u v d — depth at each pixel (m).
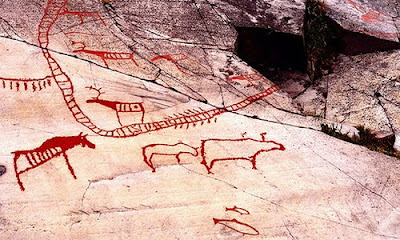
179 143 2.94
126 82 3.35
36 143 2.75
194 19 4.17
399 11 5.31
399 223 2.60
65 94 3.14
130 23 3.95
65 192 2.50
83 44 3.59
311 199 2.68
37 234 2.29
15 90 3.09
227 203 2.58
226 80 3.60
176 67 3.61
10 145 2.71
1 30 3.54
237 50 4.25
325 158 2.98
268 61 4.54
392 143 3.44
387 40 4.79
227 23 4.23
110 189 2.56
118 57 3.56
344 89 4.43
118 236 2.33
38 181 2.54
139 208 2.48
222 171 2.78
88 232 2.33
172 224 2.42
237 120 3.22
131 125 3.02
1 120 2.87
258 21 4.34
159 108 3.21
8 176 2.54
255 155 2.93
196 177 2.71
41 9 3.85
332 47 4.94
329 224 2.54
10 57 3.33
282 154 2.96
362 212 2.64
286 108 3.43
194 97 3.37
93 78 3.32
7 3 3.82
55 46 3.51
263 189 2.69
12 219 2.33
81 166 2.66
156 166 2.74
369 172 2.92
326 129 3.29
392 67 4.67
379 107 4.19
